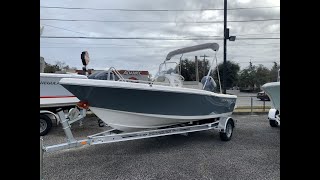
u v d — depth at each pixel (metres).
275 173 4.45
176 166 4.78
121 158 5.24
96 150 5.82
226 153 5.66
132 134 5.30
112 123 5.34
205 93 6.32
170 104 5.62
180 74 7.10
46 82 7.52
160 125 6.00
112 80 5.32
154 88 5.13
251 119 11.14
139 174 4.37
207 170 4.58
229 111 7.86
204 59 7.16
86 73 9.59
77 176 4.29
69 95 7.96
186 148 6.07
